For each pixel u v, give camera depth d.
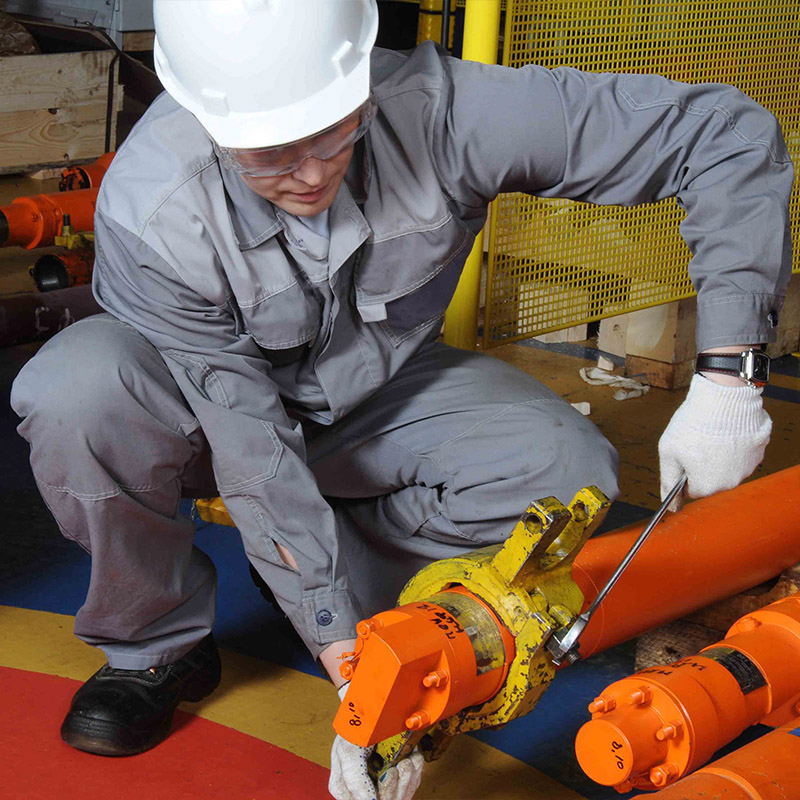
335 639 1.48
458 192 1.64
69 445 1.47
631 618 1.56
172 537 1.62
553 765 1.66
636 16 2.51
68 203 3.46
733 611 1.84
